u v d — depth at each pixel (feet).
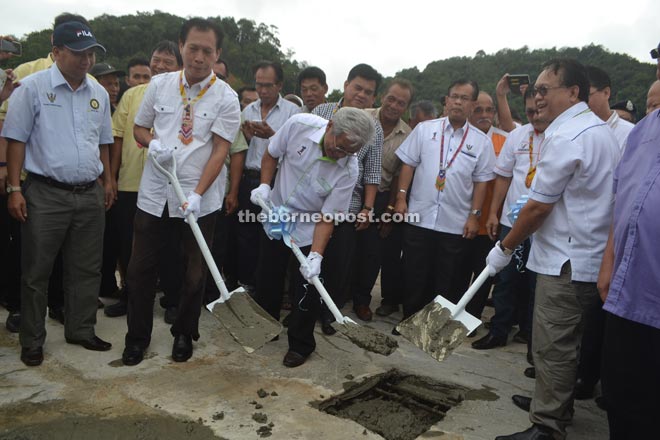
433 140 12.53
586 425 8.65
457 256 12.56
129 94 12.35
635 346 6.02
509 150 12.03
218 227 13.24
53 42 9.06
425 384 9.84
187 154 9.61
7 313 12.14
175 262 12.01
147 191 9.64
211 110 9.70
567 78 7.57
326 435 7.61
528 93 11.19
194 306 10.07
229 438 7.39
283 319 13.15
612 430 6.48
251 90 16.55
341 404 8.83
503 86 15.03
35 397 8.28
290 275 14.11
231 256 14.79
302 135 9.71
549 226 7.70
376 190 12.69
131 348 9.88
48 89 9.23
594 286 7.47
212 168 9.63
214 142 9.88
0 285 12.22
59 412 7.87
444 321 8.64
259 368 9.95
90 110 9.77
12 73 9.30
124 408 8.09
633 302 5.88
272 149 10.35
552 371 7.53
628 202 6.12
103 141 10.68
